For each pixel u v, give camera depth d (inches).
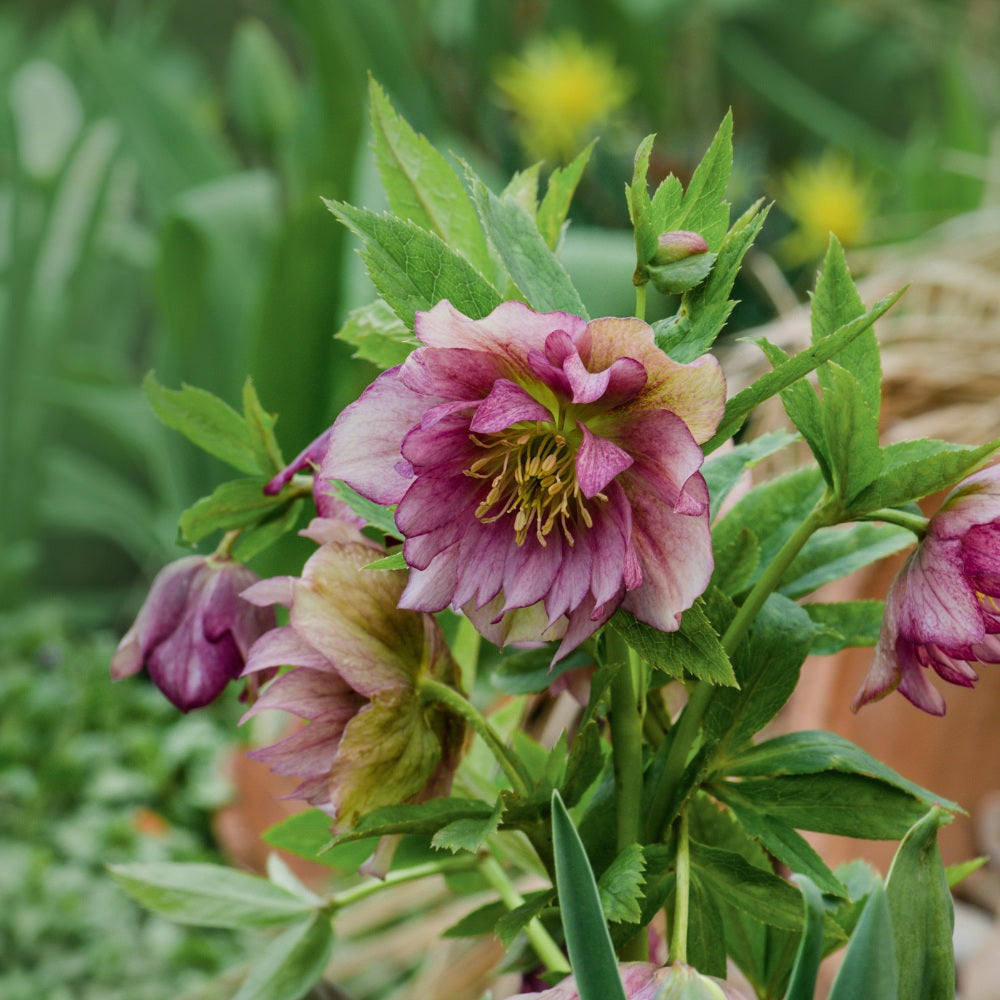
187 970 71.6
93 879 78.1
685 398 17.9
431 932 33.6
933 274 38.1
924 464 18.4
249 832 56.2
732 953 21.1
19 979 70.3
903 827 19.1
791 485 20.9
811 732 19.6
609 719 19.5
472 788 21.1
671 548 18.0
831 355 17.8
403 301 18.3
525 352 17.9
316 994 22.2
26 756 89.6
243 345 76.3
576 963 17.3
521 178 20.9
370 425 18.3
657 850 19.3
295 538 53.0
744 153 74.7
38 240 91.4
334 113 61.6
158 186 94.1
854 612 20.6
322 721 19.3
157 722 94.0
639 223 18.6
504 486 18.3
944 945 18.3
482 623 18.5
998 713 39.1
